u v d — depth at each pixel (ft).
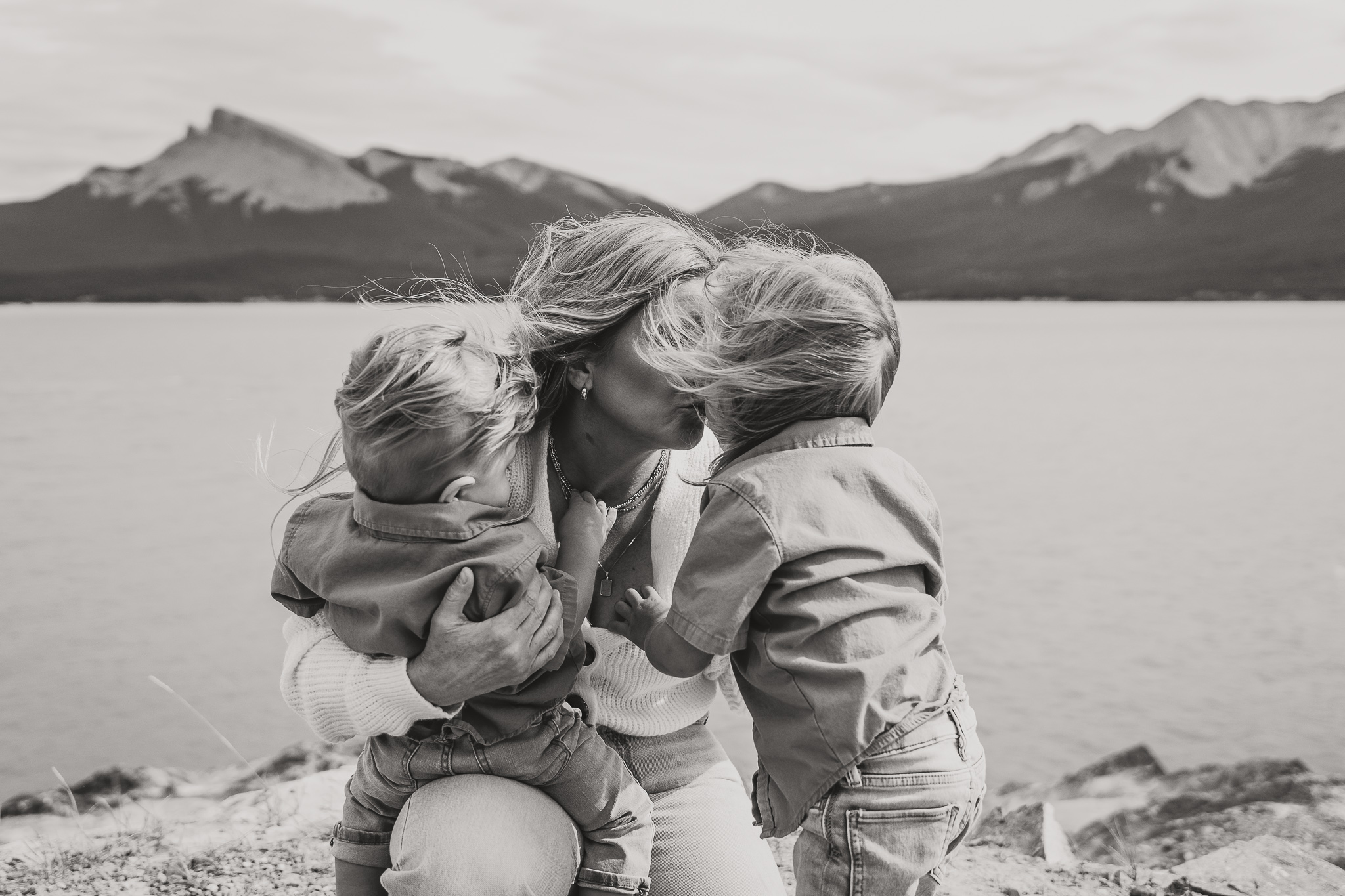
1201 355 470.80
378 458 5.68
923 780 5.90
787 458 6.25
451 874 5.72
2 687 78.07
